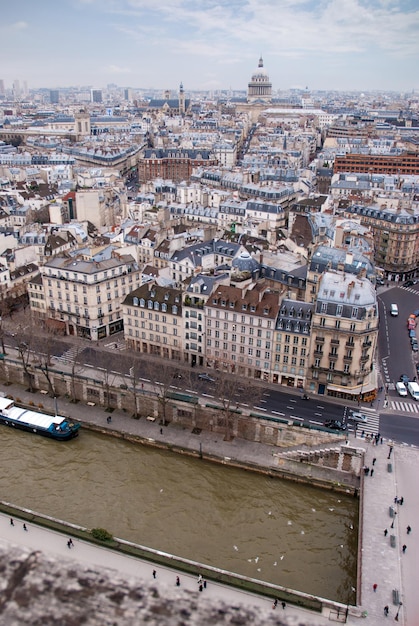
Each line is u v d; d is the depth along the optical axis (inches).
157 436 7519.7
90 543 5521.7
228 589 5012.3
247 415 7347.4
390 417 7603.4
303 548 5895.7
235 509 6417.3
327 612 4776.1
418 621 4694.9
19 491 6589.6
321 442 7047.2
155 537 5944.9
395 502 6058.1
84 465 7076.8
